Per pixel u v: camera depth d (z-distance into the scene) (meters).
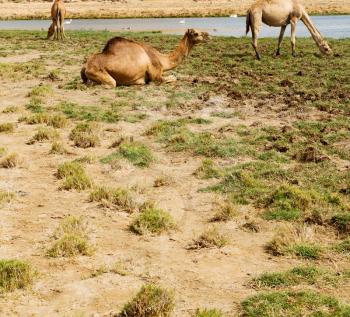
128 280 5.83
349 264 6.16
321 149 10.27
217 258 6.40
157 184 8.88
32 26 50.44
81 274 5.95
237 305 5.30
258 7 21.95
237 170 9.19
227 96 15.43
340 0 73.00
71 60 23.11
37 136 11.43
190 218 7.65
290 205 7.75
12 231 7.07
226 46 27.45
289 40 29.64
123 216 7.68
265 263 6.27
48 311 5.19
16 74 19.30
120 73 16.39
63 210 7.84
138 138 11.59
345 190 8.27
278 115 13.16
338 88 16.11
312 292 5.37
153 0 83.81
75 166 9.27
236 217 7.55
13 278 5.66
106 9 71.88
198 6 72.50
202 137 11.31
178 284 5.77
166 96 15.43
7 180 9.06
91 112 13.70
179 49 17.14
